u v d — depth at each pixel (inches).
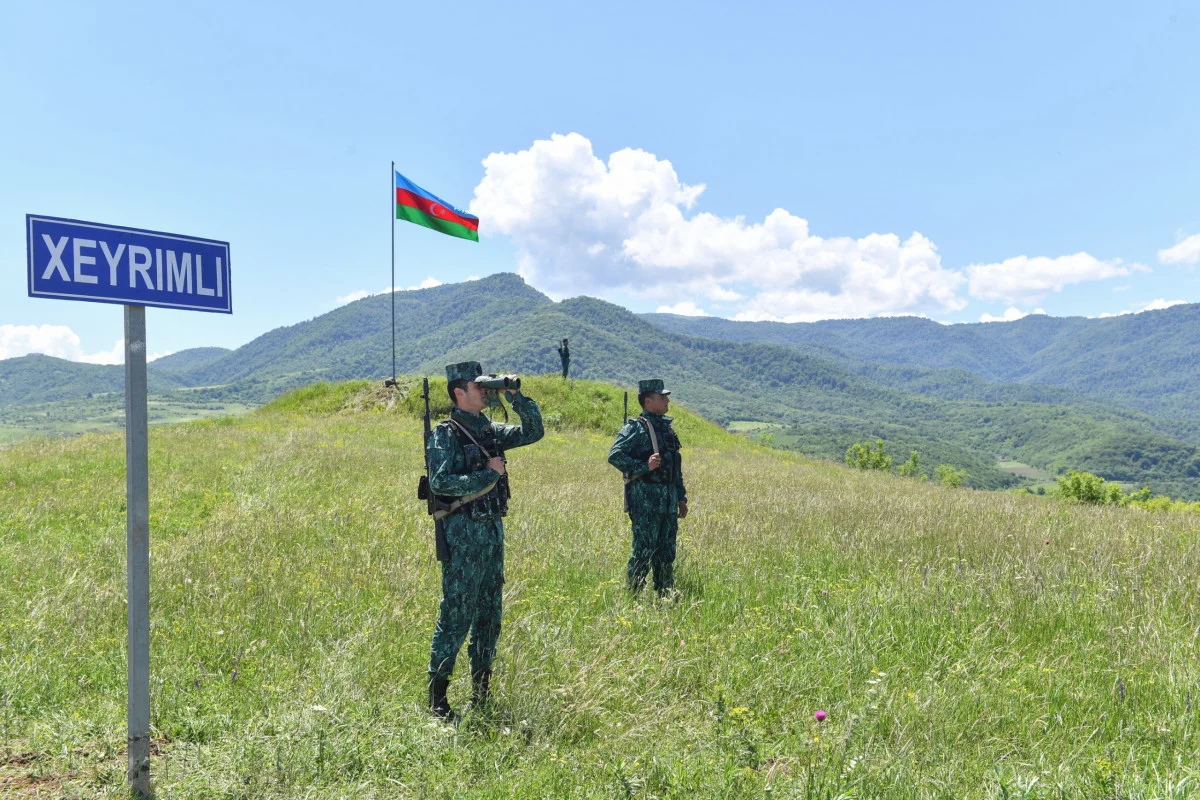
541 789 116.7
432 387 1100.5
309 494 432.8
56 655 167.6
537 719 145.4
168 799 110.7
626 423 245.4
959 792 117.1
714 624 206.2
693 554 284.2
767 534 323.0
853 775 116.3
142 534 110.0
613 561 275.1
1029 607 213.9
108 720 136.6
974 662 172.9
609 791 114.4
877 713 142.9
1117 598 220.5
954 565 257.8
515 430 164.2
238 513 355.3
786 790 113.7
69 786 112.5
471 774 123.3
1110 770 117.0
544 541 302.2
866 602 216.2
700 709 151.5
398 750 127.1
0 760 121.5
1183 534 341.4
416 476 505.4
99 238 102.6
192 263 114.4
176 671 161.0
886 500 458.0
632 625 200.5
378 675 162.7
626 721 145.5
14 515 350.0
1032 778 115.6
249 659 172.2
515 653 172.7
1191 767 120.9
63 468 503.2
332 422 983.6
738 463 826.8
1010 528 343.3
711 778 118.0
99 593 216.2
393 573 245.1
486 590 155.8
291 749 123.3
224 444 660.7
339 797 112.2
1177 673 161.0
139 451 109.4
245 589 225.8
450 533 152.6
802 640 189.8
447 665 151.1
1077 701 154.0
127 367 106.7
